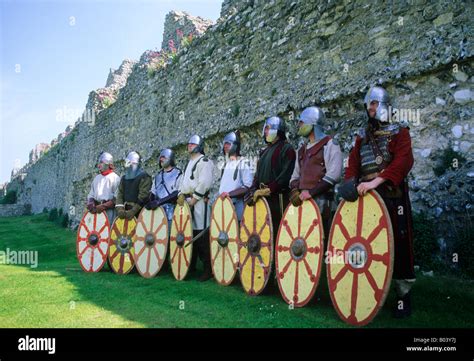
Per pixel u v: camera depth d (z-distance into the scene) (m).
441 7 5.30
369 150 3.87
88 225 7.42
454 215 4.86
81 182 21.27
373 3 6.12
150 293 4.96
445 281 4.38
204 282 5.48
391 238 3.32
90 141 20.22
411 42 5.55
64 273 6.96
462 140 4.95
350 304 3.52
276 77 7.84
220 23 9.89
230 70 9.30
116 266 6.89
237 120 8.68
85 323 3.71
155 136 13.02
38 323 3.75
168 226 6.29
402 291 3.55
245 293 4.70
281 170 4.85
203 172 5.99
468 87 4.96
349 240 3.64
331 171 4.24
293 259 4.19
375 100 3.83
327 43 6.84
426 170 5.20
